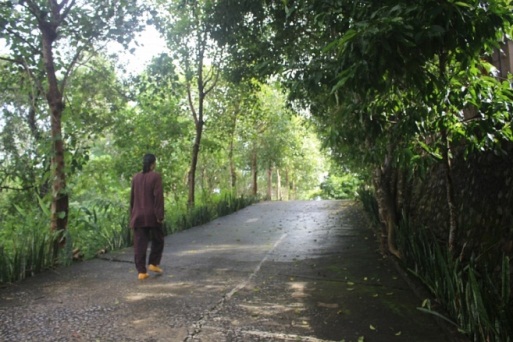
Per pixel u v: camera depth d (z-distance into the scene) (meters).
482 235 4.70
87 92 8.71
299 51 6.84
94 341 3.50
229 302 4.52
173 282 5.35
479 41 2.79
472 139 3.67
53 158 6.57
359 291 4.86
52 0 6.54
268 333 3.66
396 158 3.89
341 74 2.76
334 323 3.89
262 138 20.72
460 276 3.67
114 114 9.34
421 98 3.34
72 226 7.13
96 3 6.82
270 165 21.92
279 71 5.66
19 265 5.46
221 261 6.64
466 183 5.56
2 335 3.62
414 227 6.30
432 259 4.48
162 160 12.55
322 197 25.31
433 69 3.53
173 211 11.64
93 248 7.33
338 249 7.39
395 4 2.79
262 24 7.87
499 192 4.62
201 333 3.66
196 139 12.85
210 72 13.55
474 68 3.31
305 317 4.05
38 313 4.16
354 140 4.57
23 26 6.96
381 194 6.79
